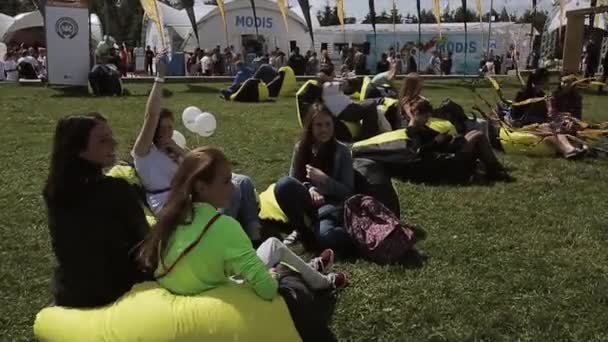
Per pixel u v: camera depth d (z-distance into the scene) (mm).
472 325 4152
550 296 4551
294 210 5289
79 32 20156
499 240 5695
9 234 5863
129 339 3141
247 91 17734
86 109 15141
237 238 3312
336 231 5234
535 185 7652
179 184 3348
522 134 9406
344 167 5598
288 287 3623
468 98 19641
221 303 3223
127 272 3477
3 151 9578
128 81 25578
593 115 14938
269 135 11273
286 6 33562
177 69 31750
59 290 3494
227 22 34938
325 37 37375
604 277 4883
